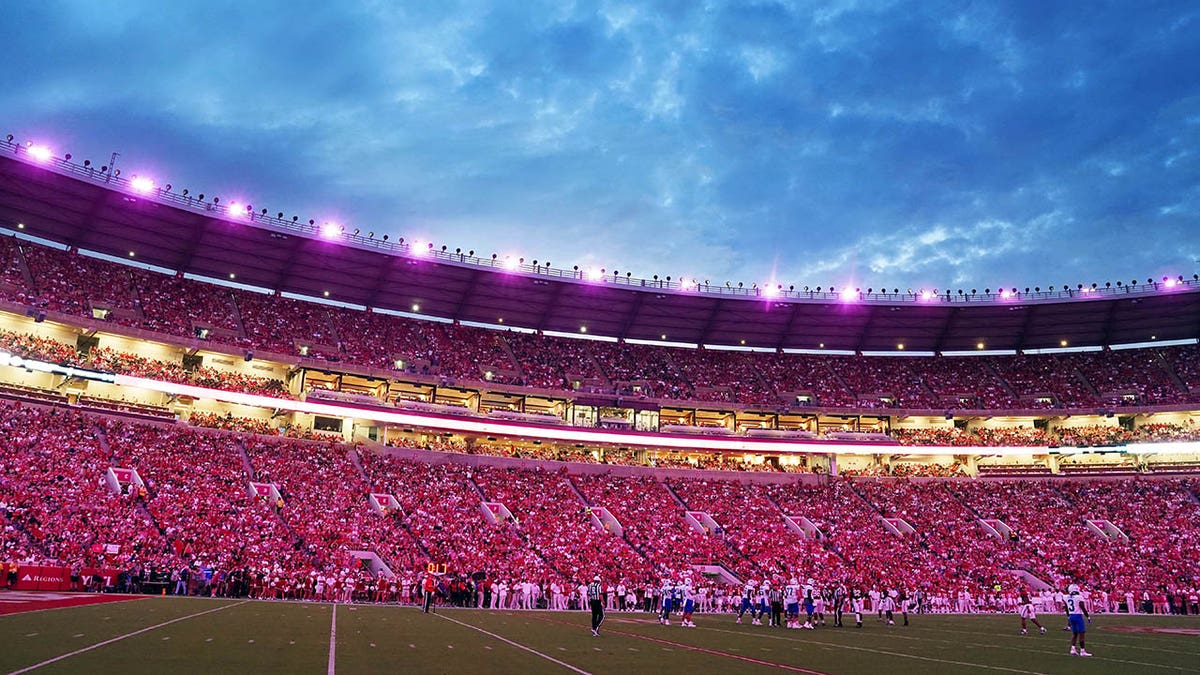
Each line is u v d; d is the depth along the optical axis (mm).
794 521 64062
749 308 73875
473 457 64000
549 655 19219
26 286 56094
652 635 26906
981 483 71938
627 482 66188
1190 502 65500
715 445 70562
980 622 40531
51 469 44594
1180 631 33906
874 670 17812
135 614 25594
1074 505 67500
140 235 60062
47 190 53969
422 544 50531
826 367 81562
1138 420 76188
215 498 48094
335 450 59344
